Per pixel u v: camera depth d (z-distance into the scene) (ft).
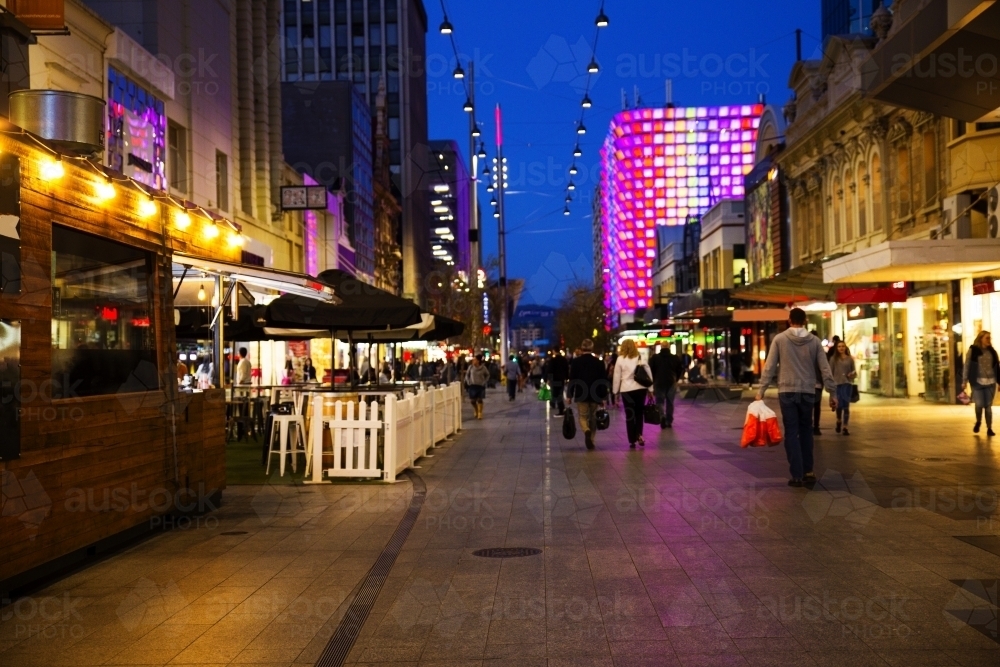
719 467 47.67
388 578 25.52
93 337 29.45
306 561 27.99
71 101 31.78
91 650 19.60
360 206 211.20
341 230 178.29
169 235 35.22
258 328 65.98
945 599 21.72
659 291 307.99
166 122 89.92
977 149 86.99
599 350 315.37
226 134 111.04
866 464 46.68
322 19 319.27
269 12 130.00
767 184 164.45
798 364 39.47
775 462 49.01
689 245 249.34
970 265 75.51
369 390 62.49
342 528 33.50
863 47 118.32
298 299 55.47
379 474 47.11
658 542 29.07
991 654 17.87
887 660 17.63
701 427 75.15
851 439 60.03
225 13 111.45
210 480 38.60
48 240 26.32
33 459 25.29
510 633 20.10
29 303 25.21
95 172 29.27
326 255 164.66
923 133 100.63
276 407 57.62
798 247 150.71
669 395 74.28
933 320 98.73
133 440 31.60
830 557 26.23
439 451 61.52
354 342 70.59
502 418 96.32
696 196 561.84
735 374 163.53
